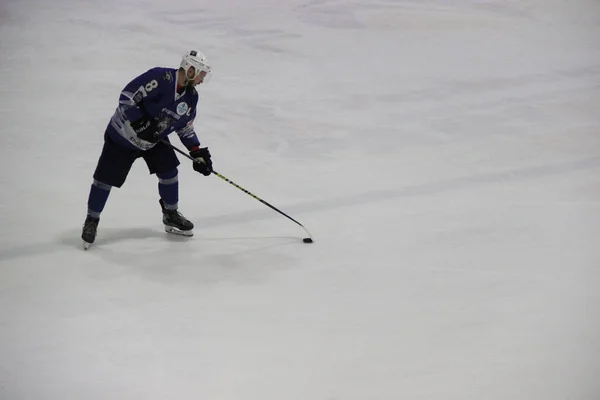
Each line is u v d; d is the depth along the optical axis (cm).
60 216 2092
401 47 3681
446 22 4006
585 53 3681
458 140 2766
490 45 3744
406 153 2650
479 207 2259
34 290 1720
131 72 3206
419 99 3119
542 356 1555
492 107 3064
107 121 2759
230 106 2972
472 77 3356
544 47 3738
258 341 1578
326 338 1598
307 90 3158
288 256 1944
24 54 3316
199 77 1789
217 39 3647
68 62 3259
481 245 2028
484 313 1708
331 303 1733
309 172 2481
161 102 1781
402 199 2305
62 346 1529
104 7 3956
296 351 1549
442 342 1596
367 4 4225
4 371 1445
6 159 2431
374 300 1750
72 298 1695
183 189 2320
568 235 2094
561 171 2528
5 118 2727
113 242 1966
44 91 2970
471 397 1427
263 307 1703
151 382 1437
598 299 1772
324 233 2078
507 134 2825
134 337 1569
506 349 1577
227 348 1550
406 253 1977
